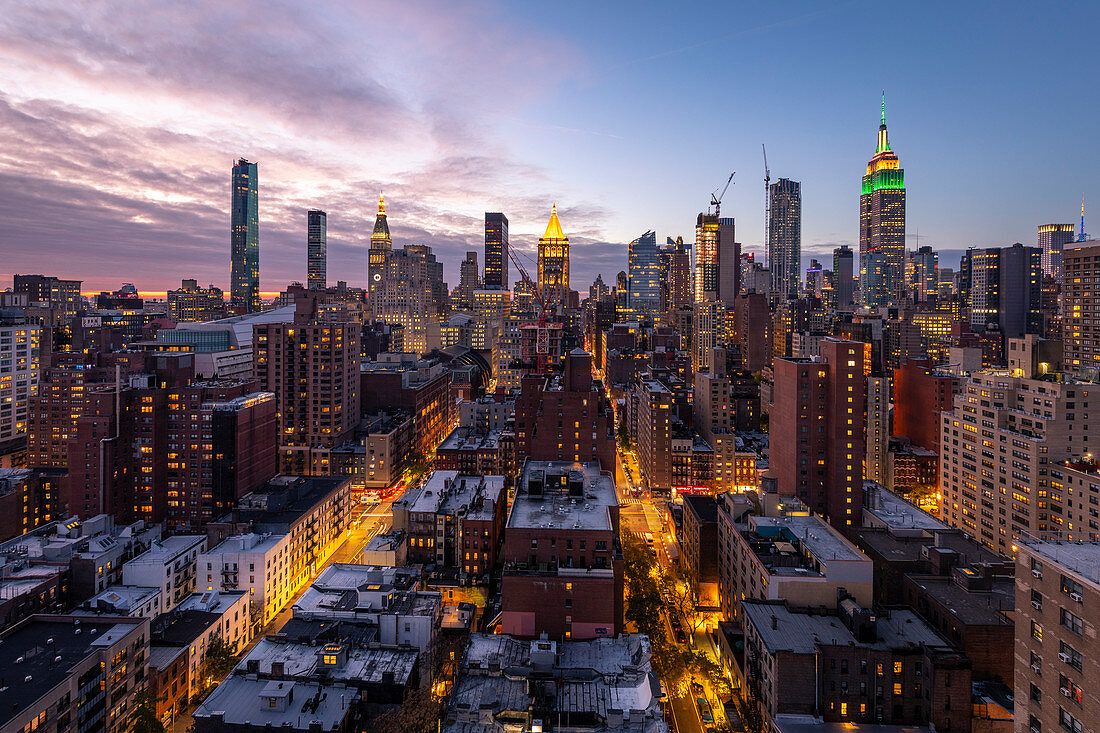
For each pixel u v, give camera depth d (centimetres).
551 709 8244
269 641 11088
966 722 9575
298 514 17550
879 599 14075
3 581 13500
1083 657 5925
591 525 11988
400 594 12731
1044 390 16375
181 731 11206
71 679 9212
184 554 15125
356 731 9625
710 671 12100
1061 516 15600
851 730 9569
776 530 13825
